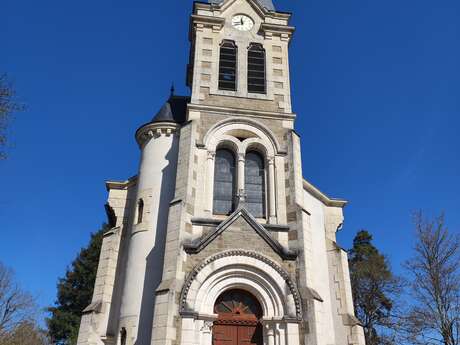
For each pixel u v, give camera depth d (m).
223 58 23.67
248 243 17.67
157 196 20.78
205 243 17.31
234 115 21.39
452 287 23.08
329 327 19.80
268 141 21.00
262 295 16.97
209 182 19.53
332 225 22.97
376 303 43.75
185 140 20.11
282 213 19.20
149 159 22.05
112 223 24.41
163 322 15.39
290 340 15.95
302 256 17.70
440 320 22.72
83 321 19.27
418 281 23.89
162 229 19.83
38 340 41.69
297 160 20.52
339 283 21.08
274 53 24.03
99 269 20.81
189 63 28.61
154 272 18.78
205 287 16.62
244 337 16.86
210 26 24.22
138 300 18.34
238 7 25.28
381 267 45.38
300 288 17.05
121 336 18.00
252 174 20.59
